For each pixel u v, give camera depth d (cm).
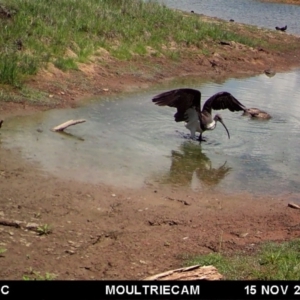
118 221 811
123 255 707
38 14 1838
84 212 827
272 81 1955
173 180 1005
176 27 2255
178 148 1167
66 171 973
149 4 2417
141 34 2078
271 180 1052
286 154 1195
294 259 689
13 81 1420
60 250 707
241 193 981
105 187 931
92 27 1941
